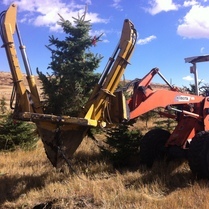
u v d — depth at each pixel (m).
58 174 7.68
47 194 6.50
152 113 16.59
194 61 8.51
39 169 8.36
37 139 11.76
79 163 8.69
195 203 5.59
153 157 8.45
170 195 6.09
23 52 6.57
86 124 6.07
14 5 6.50
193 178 7.16
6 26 6.38
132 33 6.55
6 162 9.26
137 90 7.20
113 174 7.77
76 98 11.34
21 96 6.35
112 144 8.83
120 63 6.51
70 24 11.45
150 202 5.72
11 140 11.09
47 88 11.32
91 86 11.70
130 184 6.93
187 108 8.28
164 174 7.38
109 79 6.47
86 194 6.30
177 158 8.55
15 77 6.38
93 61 11.48
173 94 7.68
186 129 8.18
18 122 11.10
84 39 11.40
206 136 7.04
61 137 6.45
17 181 7.35
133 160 9.02
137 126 16.58
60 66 11.33
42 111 6.54
